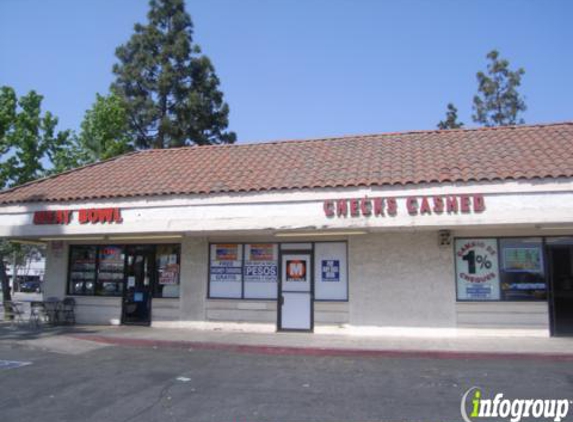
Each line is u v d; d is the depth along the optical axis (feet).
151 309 53.47
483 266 45.80
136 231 47.60
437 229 43.47
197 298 52.03
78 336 47.01
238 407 25.50
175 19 129.29
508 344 40.70
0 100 74.95
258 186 45.34
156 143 125.18
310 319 48.75
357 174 44.83
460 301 45.57
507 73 142.41
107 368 34.81
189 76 129.39
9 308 64.69
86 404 26.23
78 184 54.60
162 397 27.45
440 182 40.83
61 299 56.49
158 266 54.34
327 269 49.14
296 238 50.06
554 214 38.58
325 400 26.66
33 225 50.67
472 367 34.30
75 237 52.49
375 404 25.88
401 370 33.65
